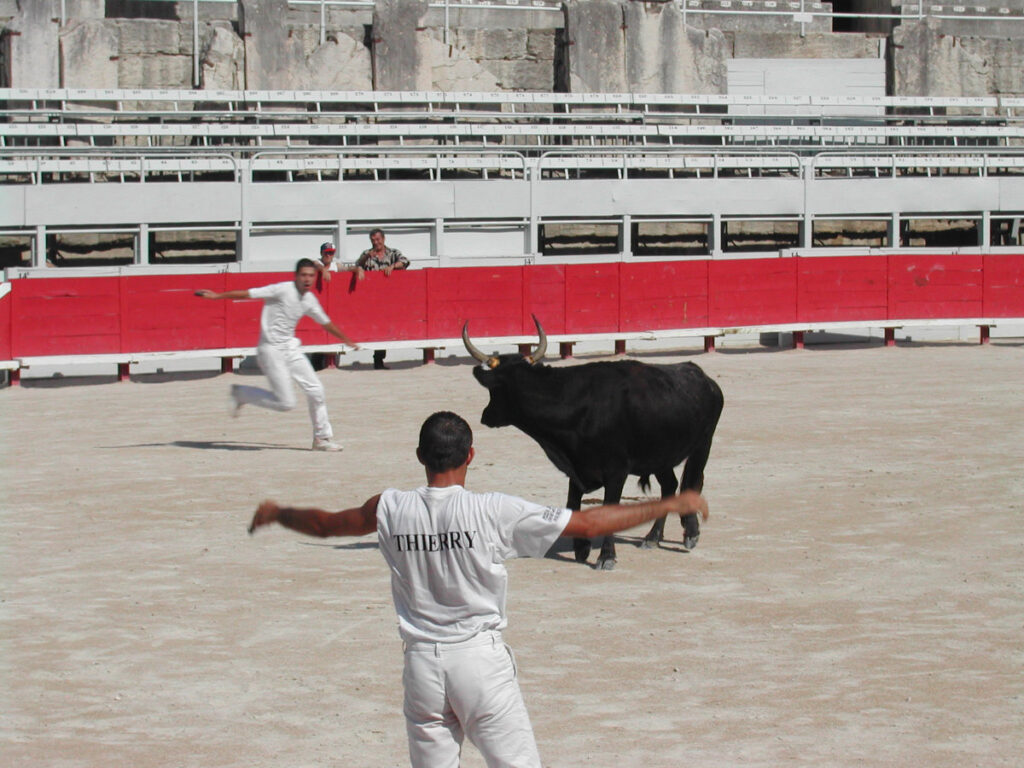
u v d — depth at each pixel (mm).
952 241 38938
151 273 26859
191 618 10250
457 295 28578
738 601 10609
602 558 11695
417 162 33219
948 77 45125
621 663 9086
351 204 31328
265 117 35938
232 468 16688
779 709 8141
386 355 29422
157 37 39469
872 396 22391
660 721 7953
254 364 28578
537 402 11375
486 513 5742
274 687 8688
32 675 8969
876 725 7832
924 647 9352
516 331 29031
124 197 30203
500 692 5695
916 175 39156
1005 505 13953
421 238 32031
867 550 12172
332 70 39844
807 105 41312
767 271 30328
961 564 11633
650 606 10500
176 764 7379
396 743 7680
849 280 30719
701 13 44188
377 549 12539
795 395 22641
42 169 31297
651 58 41719
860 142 41125
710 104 41000
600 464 11641
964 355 28859
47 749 7617
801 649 9344
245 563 11977
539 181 32438
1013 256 31203
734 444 17891
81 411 22297
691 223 37469
